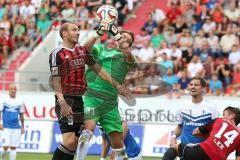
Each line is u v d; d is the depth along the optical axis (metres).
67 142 27.17
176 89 56.41
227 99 53.84
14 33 68.19
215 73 58.72
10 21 68.69
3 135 46.25
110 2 69.88
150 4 73.00
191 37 63.81
